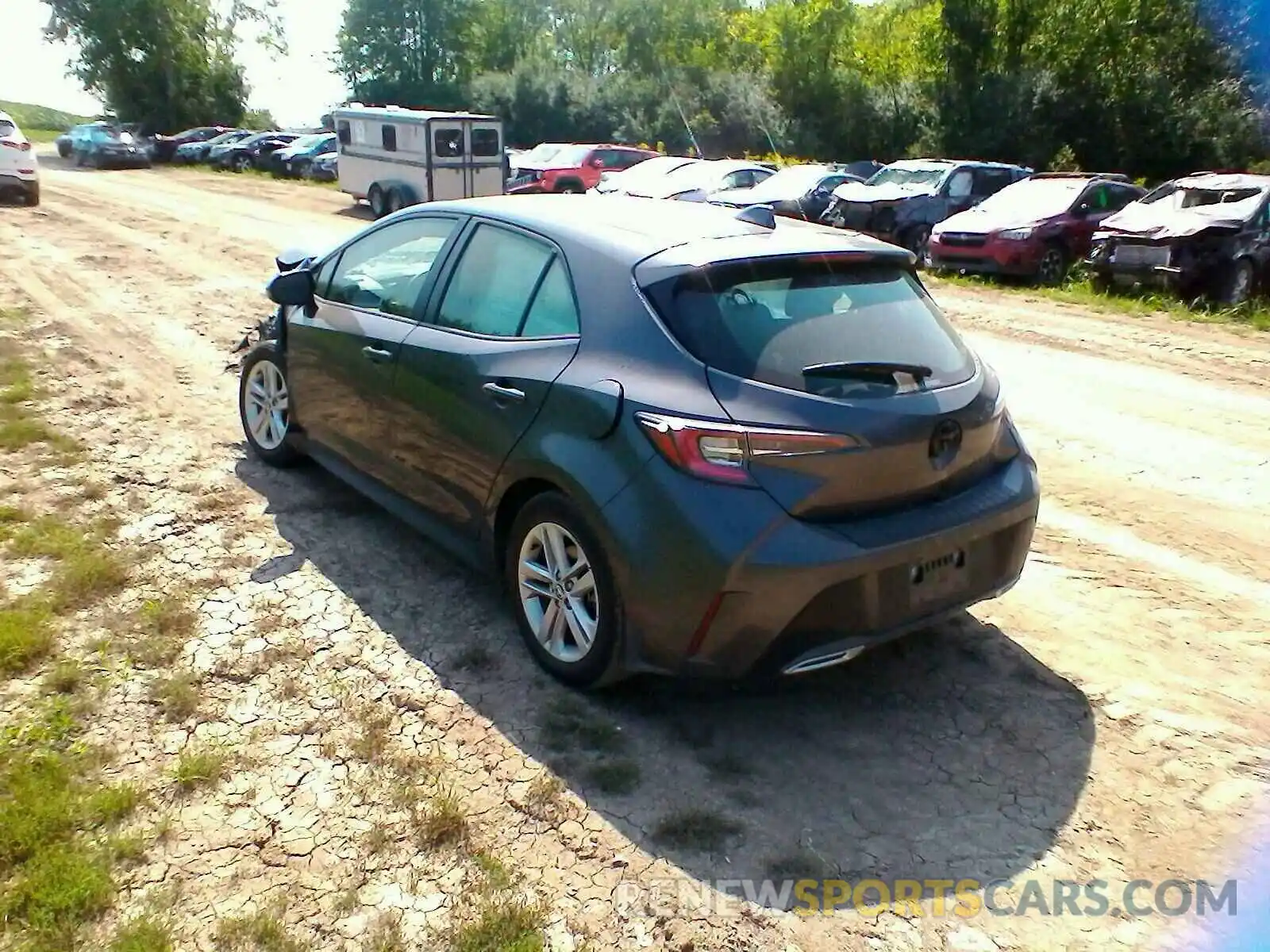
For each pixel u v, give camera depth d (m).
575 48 61.84
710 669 3.30
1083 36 34.41
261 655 3.85
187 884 2.74
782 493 3.15
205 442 6.16
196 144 38.44
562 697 3.69
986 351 9.79
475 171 21.73
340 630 4.07
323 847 2.90
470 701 3.64
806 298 3.55
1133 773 3.40
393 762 3.27
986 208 15.48
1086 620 4.42
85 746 3.25
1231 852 3.04
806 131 40.19
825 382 3.27
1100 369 9.11
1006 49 36.25
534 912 2.70
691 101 40.84
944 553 3.43
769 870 2.91
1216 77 33.62
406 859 2.88
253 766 3.22
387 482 4.65
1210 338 10.64
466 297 4.24
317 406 5.14
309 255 6.16
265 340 5.83
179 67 50.88
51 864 2.72
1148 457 6.59
